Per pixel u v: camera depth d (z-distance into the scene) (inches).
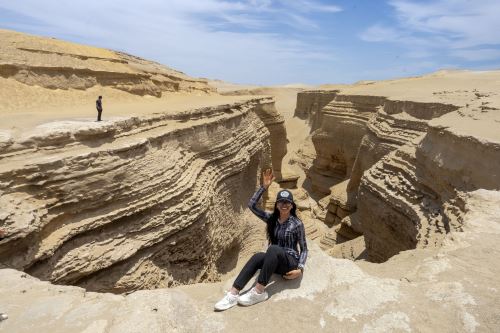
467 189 455.5
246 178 1041.5
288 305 220.1
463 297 217.6
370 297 217.2
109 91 1130.0
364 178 773.3
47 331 205.9
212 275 687.7
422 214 532.1
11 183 379.2
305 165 2009.1
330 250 895.1
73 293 256.7
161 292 222.8
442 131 549.6
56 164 412.2
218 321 214.2
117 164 474.3
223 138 846.5
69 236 417.1
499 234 299.7
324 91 2362.2
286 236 233.0
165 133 613.3
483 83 1444.4
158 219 525.3
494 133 485.1
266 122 1477.6
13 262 354.3
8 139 413.1
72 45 1216.8
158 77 1510.8
